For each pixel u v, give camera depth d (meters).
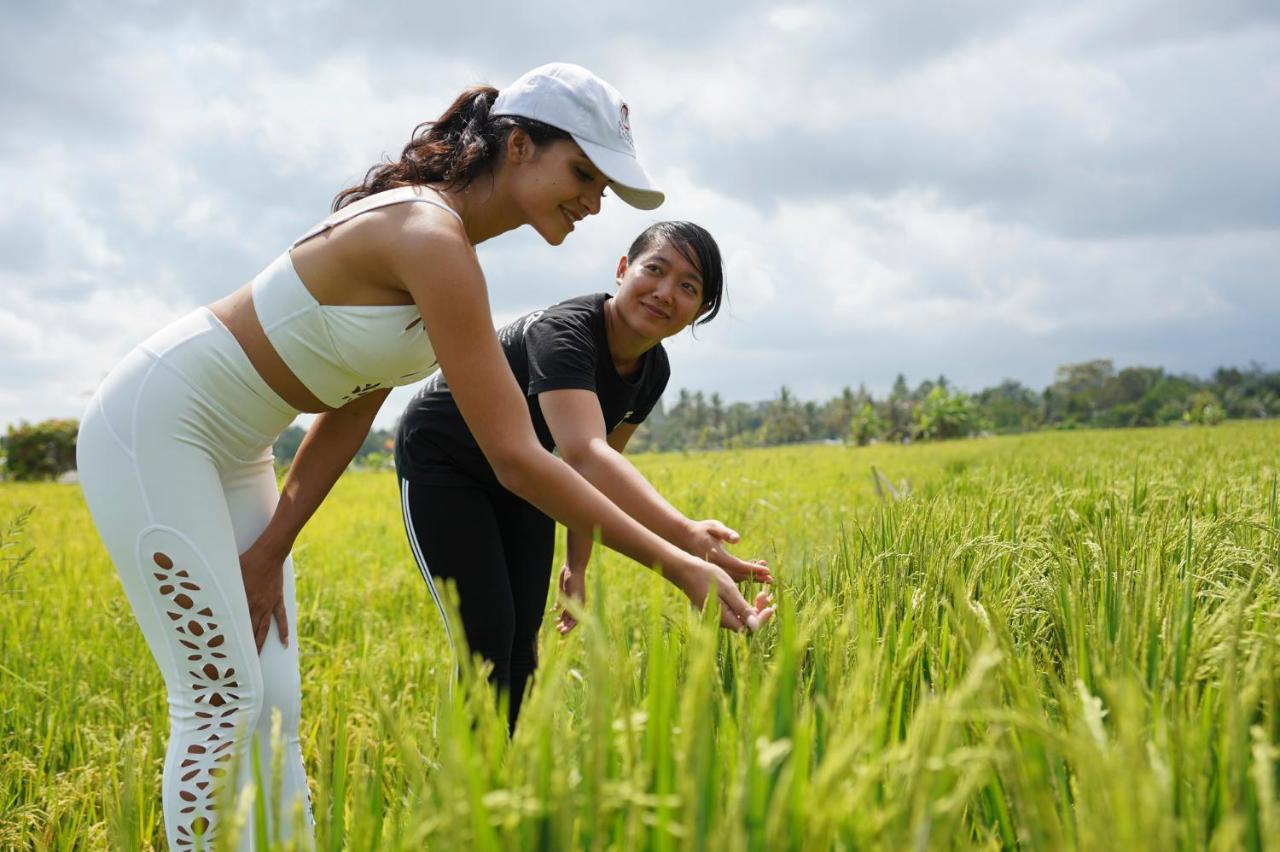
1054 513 3.74
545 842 1.07
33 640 4.46
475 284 2.06
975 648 1.62
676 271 3.00
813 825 0.95
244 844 2.08
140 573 2.16
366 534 9.70
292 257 2.18
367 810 1.37
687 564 2.02
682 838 0.97
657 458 29.80
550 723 1.16
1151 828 0.88
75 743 3.20
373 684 1.38
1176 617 1.61
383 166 2.36
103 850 2.47
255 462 2.45
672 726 1.20
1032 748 1.17
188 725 2.18
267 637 2.39
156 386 2.13
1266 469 6.42
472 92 2.36
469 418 2.11
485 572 3.06
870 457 26.16
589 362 2.93
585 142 2.20
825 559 3.23
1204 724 1.27
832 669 1.34
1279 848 0.93
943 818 1.00
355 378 2.26
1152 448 14.19
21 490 23.25
